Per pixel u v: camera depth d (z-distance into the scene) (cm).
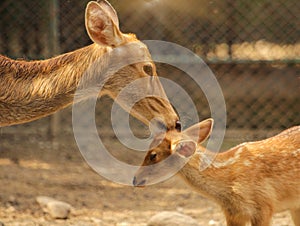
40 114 805
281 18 1555
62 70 798
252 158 889
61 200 1177
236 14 1556
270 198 884
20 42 1571
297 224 916
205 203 1184
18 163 1395
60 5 1524
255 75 1589
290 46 1556
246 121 1578
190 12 1549
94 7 773
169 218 987
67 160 1423
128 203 1177
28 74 801
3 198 1173
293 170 891
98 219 1075
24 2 1560
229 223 906
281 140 911
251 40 1559
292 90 1588
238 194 882
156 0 1530
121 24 1521
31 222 1046
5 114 803
